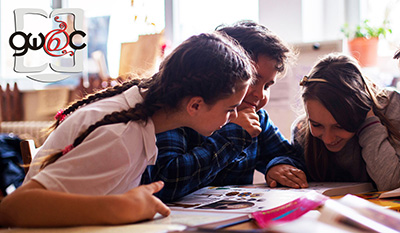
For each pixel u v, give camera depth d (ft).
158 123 2.57
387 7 6.98
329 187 3.16
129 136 2.29
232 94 2.47
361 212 1.81
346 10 7.63
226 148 3.22
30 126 9.64
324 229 1.45
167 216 2.16
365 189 3.30
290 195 2.74
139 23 8.60
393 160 3.31
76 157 2.14
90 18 9.66
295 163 3.78
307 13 7.57
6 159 5.69
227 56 2.46
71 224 1.88
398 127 3.59
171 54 2.56
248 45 3.33
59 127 2.67
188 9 8.76
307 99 3.36
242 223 1.91
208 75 2.38
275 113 6.12
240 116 3.34
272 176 3.52
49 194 1.91
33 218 1.88
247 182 4.02
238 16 8.11
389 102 3.71
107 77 9.23
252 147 4.02
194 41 2.53
